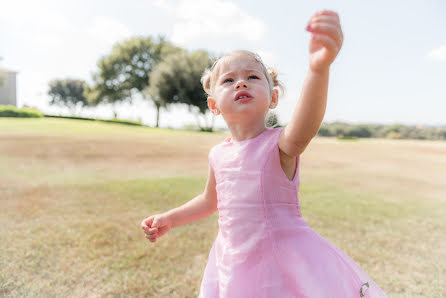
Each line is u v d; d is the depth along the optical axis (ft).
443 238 10.47
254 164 3.84
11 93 121.08
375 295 3.93
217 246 4.12
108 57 136.67
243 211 3.78
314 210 13.82
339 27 2.93
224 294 3.72
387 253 9.05
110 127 76.54
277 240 3.66
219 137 64.75
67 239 9.58
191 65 117.39
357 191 19.17
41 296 6.44
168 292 6.70
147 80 136.46
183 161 31.24
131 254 8.58
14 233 10.03
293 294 3.49
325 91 3.26
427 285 7.13
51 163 26.22
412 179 25.03
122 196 15.49
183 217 5.05
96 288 6.81
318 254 3.64
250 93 4.03
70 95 194.90
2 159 26.55
